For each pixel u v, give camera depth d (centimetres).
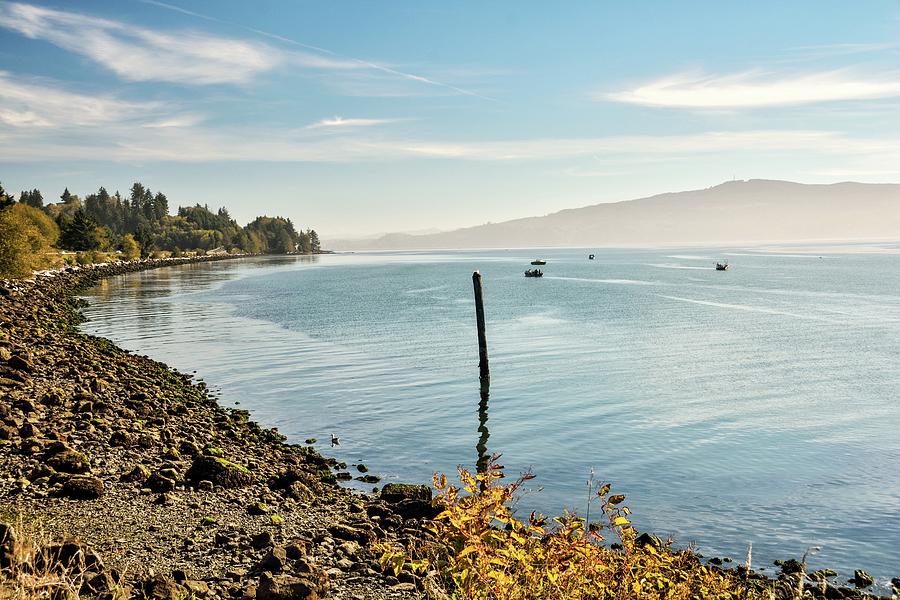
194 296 8562
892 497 1731
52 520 1096
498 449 2145
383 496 1579
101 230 18888
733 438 2267
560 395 2914
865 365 3644
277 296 8588
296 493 1470
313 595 890
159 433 1847
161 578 855
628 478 1880
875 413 2602
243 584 925
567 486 1812
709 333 4928
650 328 5231
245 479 1492
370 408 2677
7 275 8019
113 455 1577
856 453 2105
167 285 10794
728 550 1434
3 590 679
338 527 1234
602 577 793
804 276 12875
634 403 2767
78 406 2044
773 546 1455
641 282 11575
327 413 2588
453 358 3850
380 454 2084
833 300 7756
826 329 5166
